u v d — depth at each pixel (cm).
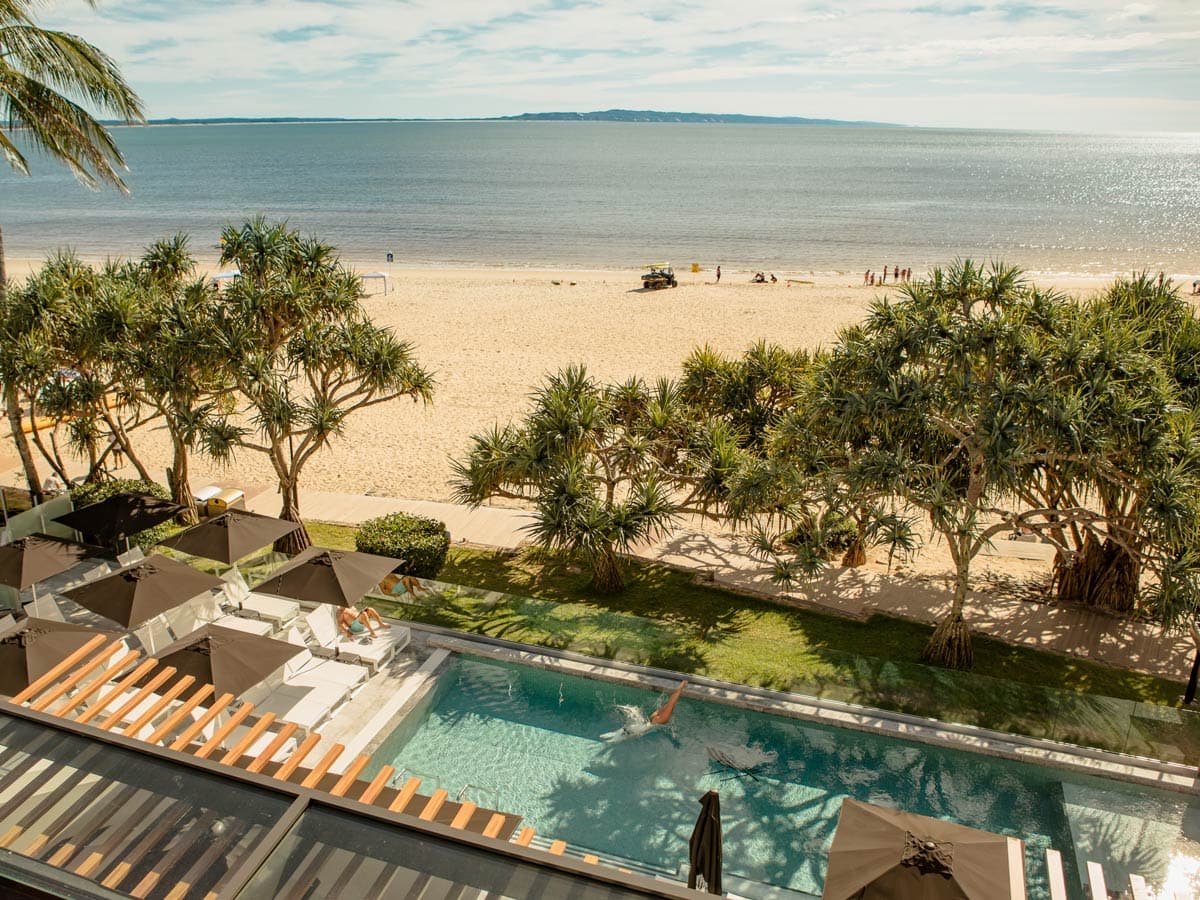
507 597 1470
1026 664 1486
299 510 2169
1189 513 1198
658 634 1391
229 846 409
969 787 1137
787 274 6775
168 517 1644
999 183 17175
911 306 1362
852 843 759
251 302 1666
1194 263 7688
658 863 991
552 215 10906
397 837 408
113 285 1795
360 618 1439
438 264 7406
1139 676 1453
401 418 2959
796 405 1723
